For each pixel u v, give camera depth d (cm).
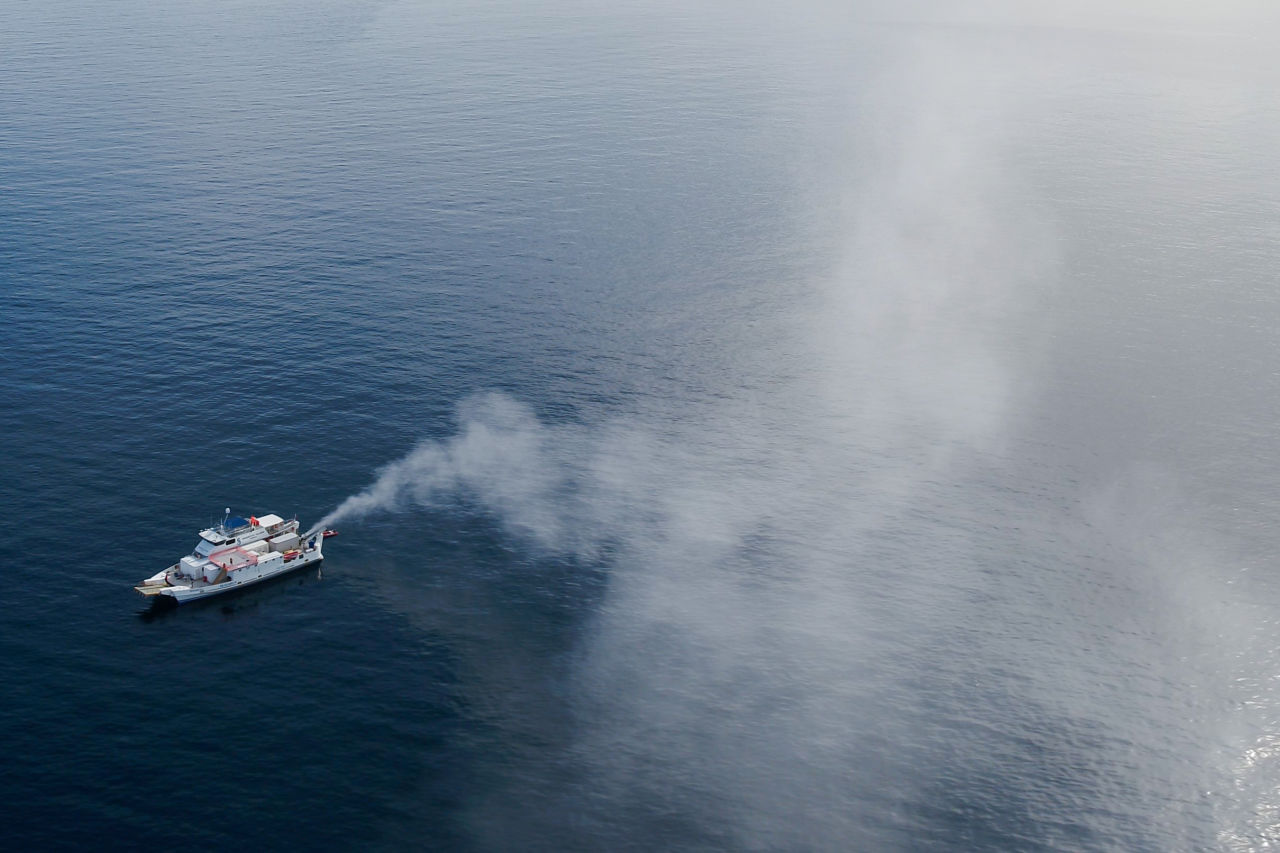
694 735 11788
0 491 15200
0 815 10362
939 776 11344
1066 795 11131
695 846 10506
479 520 15225
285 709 11844
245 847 10231
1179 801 11069
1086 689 12488
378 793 10881
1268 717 12075
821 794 11119
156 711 11706
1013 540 15125
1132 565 14588
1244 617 13600
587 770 11300
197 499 15300
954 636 13325
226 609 13350
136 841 10206
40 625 12850
